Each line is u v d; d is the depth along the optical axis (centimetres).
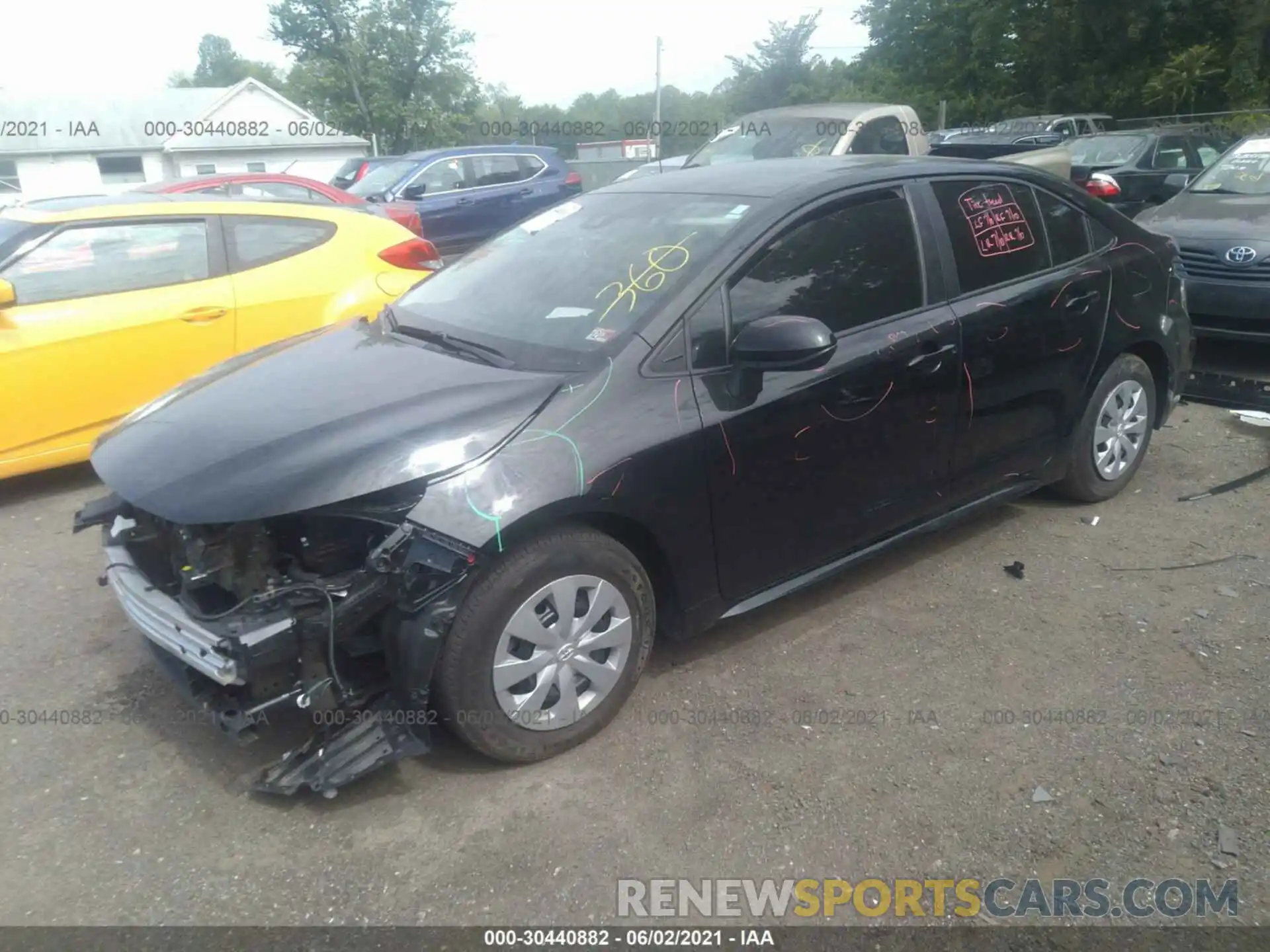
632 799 290
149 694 344
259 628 261
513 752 298
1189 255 704
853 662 359
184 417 319
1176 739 312
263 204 589
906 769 301
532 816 283
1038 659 358
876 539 387
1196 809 282
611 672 312
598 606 304
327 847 272
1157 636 371
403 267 635
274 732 319
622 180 454
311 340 392
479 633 279
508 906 253
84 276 518
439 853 270
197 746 315
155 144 3959
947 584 414
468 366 326
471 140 4375
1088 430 463
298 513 267
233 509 267
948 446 392
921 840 273
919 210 388
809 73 3734
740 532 334
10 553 455
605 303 337
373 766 274
